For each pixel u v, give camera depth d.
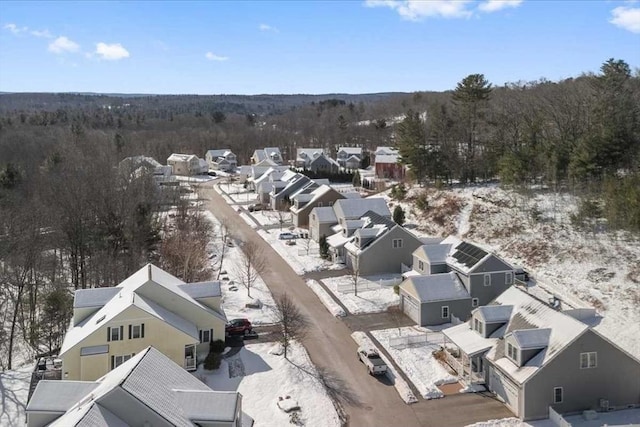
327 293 50.41
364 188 100.44
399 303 47.16
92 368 33.03
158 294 36.62
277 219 81.81
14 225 54.47
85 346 33.19
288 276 55.88
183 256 54.28
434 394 32.75
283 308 39.91
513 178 69.88
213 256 62.53
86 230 55.91
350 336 41.25
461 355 35.91
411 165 82.50
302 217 76.94
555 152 67.50
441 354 38.09
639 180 55.50
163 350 34.44
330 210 67.62
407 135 83.81
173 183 98.06
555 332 31.59
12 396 33.25
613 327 41.31
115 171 80.06
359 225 60.66
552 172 66.81
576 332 30.55
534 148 71.44
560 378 30.16
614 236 53.00
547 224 59.12
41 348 42.22
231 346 39.25
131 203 63.06
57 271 56.41
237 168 139.00
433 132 84.38
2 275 47.44
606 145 62.03
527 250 56.38
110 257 52.09
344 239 60.47
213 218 82.44
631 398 31.20
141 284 36.22
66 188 61.84
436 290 43.78
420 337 40.03
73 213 55.34
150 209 66.00
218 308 39.38
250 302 47.09
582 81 88.06
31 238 52.09
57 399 23.92
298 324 43.06
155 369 24.28
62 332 42.09
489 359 32.94
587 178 63.12
